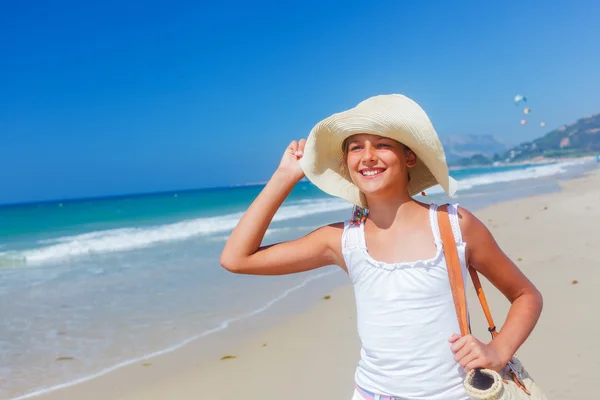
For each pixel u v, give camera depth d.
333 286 7.82
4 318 6.82
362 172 2.16
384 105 2.09
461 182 41.62
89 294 8.10
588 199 16.84
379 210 2.19
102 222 23.45
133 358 5.17
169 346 5.48
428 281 2.01
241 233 2.34
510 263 2.15
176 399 4.20
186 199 49.09
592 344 4.59
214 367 4.83
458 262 2.02
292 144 2.46
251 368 4.76
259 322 6.16
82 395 4.34
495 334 2.08
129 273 9.73
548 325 5.12
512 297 2.18
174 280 8.85
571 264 7.66
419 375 1.98
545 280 6.85
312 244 2.33
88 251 12.95
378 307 2.07
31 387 4.54
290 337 5.56
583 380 3.96
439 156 2.07
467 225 2.09
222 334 5.79
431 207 2.14
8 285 9.06
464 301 2.00
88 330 6.17
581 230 10.72
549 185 29.42
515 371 1.95
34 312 7.09
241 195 55.34
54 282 9.21
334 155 2.38
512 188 29.59
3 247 14.55
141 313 6.82
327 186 2.37
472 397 1.77
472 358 1.83
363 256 2.14
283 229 15.01
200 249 12.50
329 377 4.48
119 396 4.30
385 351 2.03
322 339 5.45
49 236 17.66
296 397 4.13
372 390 2.06
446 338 1.98
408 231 2.12
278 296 7.38
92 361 5.14
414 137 2.06
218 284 8.38
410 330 2.00
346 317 6.20
